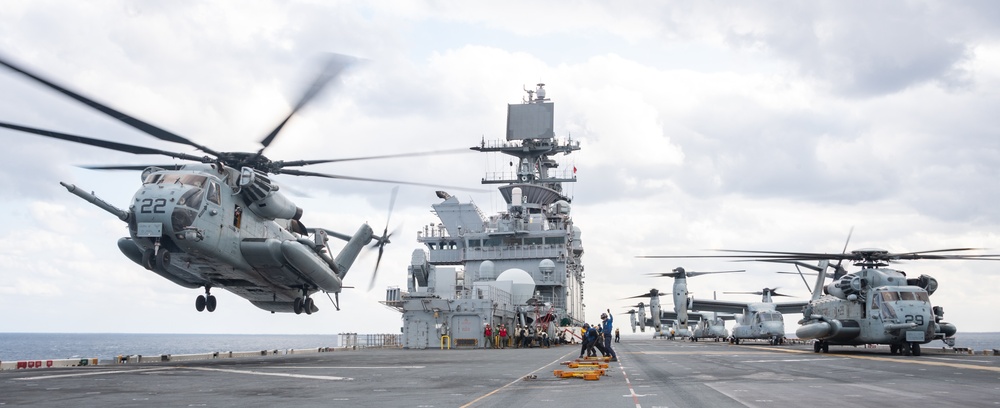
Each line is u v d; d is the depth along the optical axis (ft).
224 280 123.85
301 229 137.80
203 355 144.36
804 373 83.10
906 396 55.98
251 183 110.32
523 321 227.20
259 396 59.67
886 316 136.26
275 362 117.70
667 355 137.39
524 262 253.44
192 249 103.19
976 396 55.93
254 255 114.01
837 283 150.30
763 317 224.94
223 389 66.64
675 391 61.00
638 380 73.56
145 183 102.89
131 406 51.78
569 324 253.03
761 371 86.89
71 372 91.04
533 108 271.69
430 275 219.41
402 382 74.33
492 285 225.15
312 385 71.05
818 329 143.02
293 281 126.93
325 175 120.78
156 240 101.04
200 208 101.60
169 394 61.62
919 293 137.49
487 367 100.73
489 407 50.11
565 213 270.26
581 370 80.69
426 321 202.90
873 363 105.19
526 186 270.05
